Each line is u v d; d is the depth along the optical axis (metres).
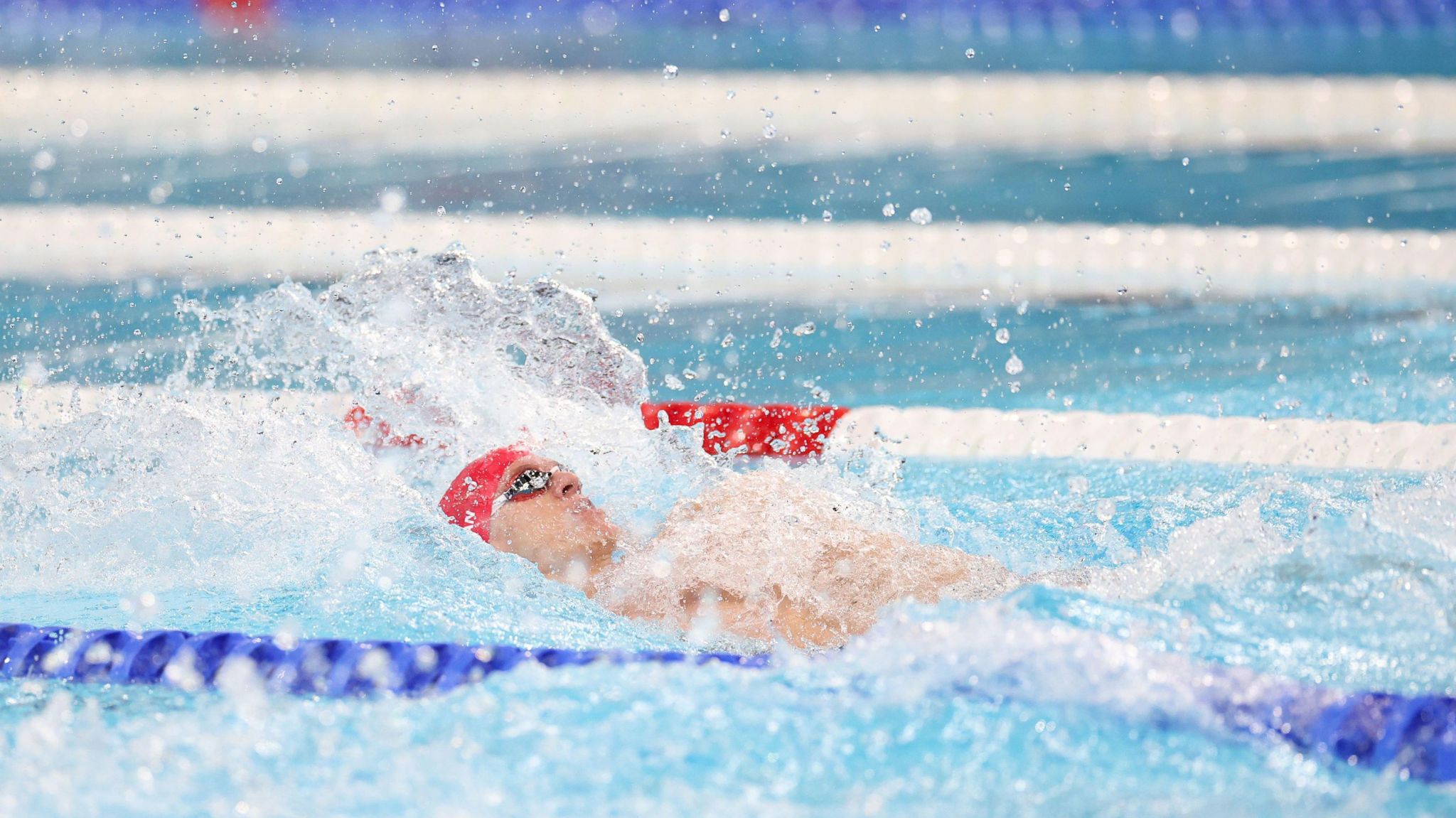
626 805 5.30
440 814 5.25
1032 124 25.84
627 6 34.19
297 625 7.71
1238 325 15.35
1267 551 7.27
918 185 21.84
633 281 17.34
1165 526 9.40
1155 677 6.01
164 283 16.41
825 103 27.16
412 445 9.70
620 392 10.21
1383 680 6.17
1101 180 22.08
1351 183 21.47
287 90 27.39
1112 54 30.59
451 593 8.11
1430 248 18.11
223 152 23.16
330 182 21.11
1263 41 31.64
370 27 32.75
